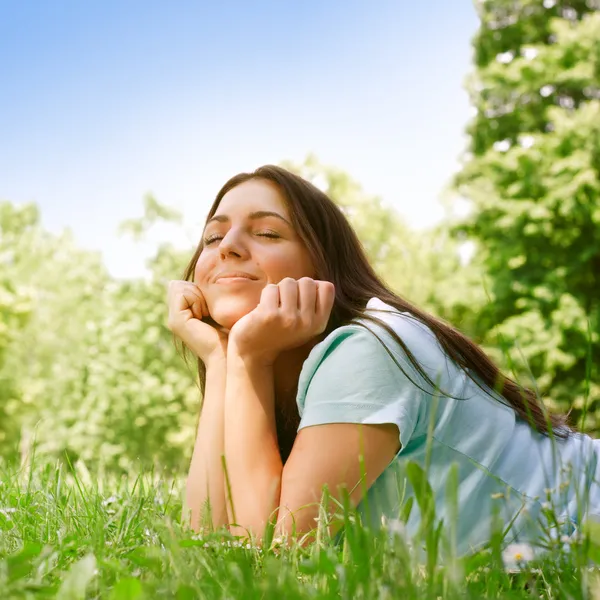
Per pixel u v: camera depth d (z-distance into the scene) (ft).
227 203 7.11
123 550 4.47
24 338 70.44
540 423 6.45
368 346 5.84
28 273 77.61
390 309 6.44
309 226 6.99
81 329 72.84
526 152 48.11
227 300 6.95
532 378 4.08
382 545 3.58
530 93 51.24
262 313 6.24
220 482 6.10
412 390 5.82
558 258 47.78
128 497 6.33
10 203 99.19
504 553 4.13
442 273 56.18
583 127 46.88
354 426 5.64
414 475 3.36
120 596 3.13
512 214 47.88
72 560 4.33
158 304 67.72
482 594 3.53
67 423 64.59
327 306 6.41
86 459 62.13
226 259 6.97
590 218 46.34
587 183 45.88
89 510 5.75
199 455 6.29
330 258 7.13
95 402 64.95
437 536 3.25
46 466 7.67
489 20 54.24
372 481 5.70
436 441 5.90
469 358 6.40
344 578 3.39
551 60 50.03
